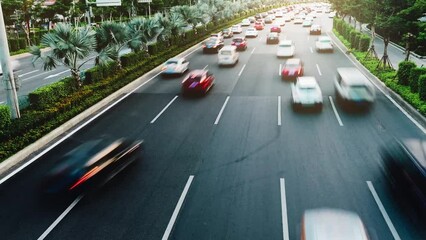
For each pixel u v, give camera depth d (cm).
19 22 5625
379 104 2186
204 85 2472
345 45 4453
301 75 2889
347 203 1173
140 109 2212
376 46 4319
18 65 3856
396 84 2441
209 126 1891
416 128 1792
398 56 3675
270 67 3362
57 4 6500
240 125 1892
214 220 1105
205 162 1484
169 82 2888
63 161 1287
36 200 1232
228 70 3291
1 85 2966
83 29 2445
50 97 2123
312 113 2048
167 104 2300
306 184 1295
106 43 2770
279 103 2253
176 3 8125
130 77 2916
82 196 1247
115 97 2494
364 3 3347
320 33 5759
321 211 951
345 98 2130
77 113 2080
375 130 1780
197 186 1300
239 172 1393
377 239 993
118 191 1277
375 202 1174
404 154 1245
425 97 2036
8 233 1067
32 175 1399
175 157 1538
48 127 1800
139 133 1819
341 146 1605
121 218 1127
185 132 1817
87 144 1381
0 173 1412
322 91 2500
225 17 7631
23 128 1703
